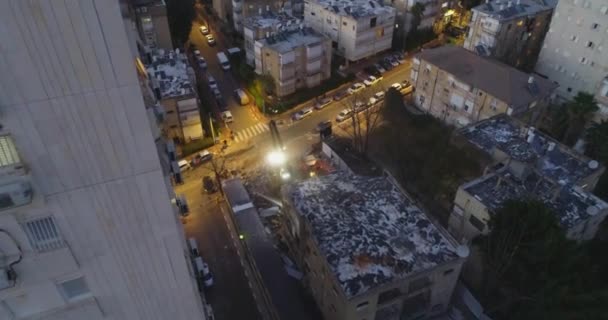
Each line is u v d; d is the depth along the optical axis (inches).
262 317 1464.1
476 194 1498.5
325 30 3006.9
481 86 2135.8
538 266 1229.1
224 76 2819.9
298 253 1509.6
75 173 426.3
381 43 2965.1
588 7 2209.6
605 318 1188.5
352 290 1171.3
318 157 2196.1
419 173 1998.0
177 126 2192.4
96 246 486.3
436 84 2367.1
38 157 402.6
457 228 1594.5
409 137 2219.5
